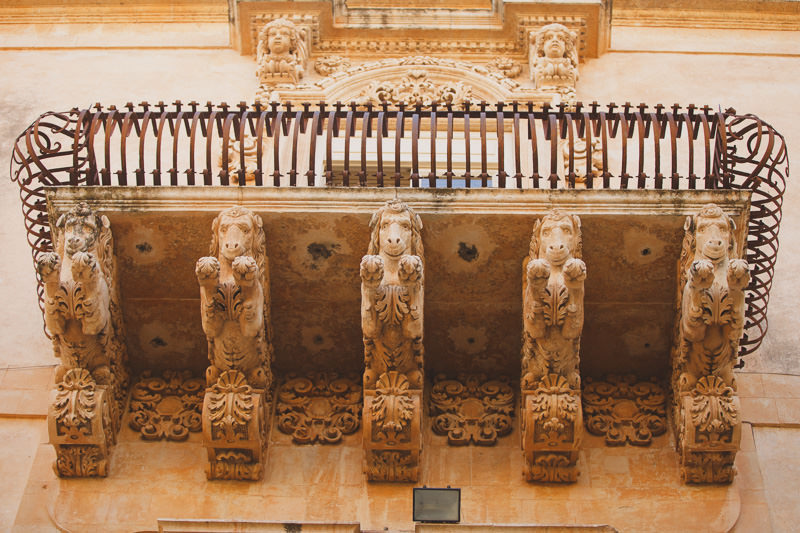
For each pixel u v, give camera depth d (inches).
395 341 372.2
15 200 477.1
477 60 542.0
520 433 394.0
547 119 413.1
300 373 411.8
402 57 543.2
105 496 378.3
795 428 400.8
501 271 391.9
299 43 533.0
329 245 388.5
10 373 417.7
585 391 406.0
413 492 363.9
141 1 572.1
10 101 524.4
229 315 370.3
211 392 380.2
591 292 394.0
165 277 394.0
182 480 382.6
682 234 382.9
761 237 413.7
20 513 375.6
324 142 490.0
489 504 376.8
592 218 381.7
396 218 374.9
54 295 369.4
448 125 402.0
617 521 371.6
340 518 372.8
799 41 561.9
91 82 535.8
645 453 388.8
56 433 378.3
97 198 385.1
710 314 365.4
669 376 401.1
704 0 570.9
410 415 374.6
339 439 392.5
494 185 473.7
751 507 376.5
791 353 422.9
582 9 541.0
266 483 381.7
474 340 405.4
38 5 572.1
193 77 537.3
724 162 404.8
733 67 547.2
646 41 558.6
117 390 394.0
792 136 509.0
